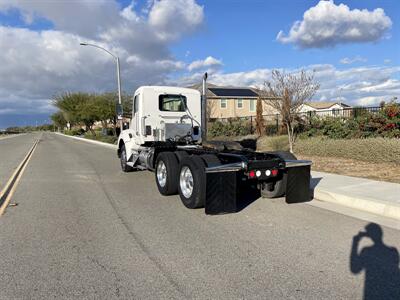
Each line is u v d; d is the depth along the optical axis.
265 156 6.95
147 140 9.77
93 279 3.75
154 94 9.80
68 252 4.52
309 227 5.39
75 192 8.43
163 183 7.80
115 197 7.80
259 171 6.28
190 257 4.30
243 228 5.40
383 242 4.71
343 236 4.96
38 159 17.27
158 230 5.37
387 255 4.28
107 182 9.82
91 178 10.60
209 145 8.74
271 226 5.48
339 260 4.15
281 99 15.58
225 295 3.37
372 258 4.19
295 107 15.36
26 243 4.86
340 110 16.62
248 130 24.42
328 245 4.63
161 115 9.91
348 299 3.28
